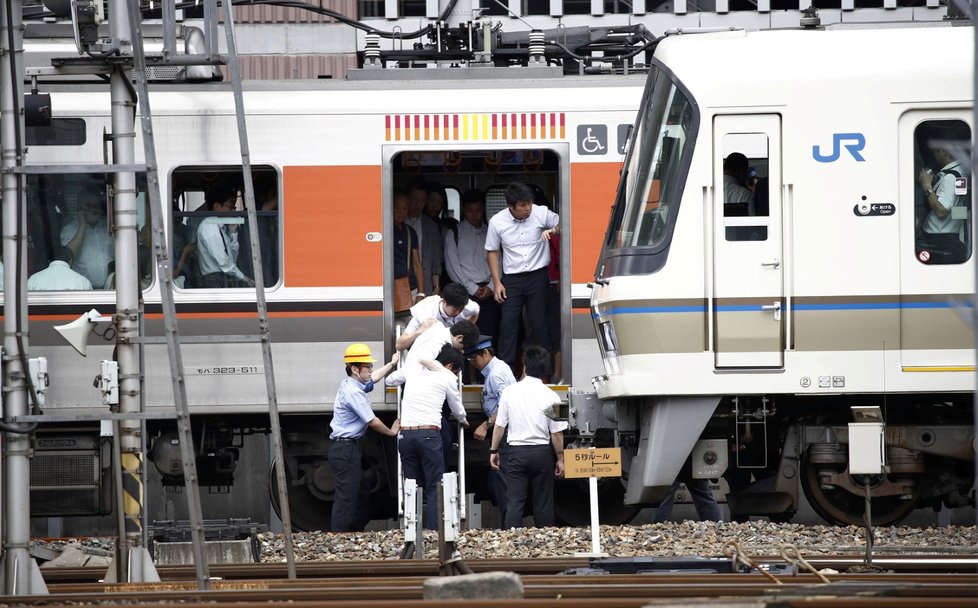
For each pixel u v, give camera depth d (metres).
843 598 22.72
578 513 52.16
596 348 49.62
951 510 54.41
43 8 49.00
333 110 49.94
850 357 42.16
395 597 27.05
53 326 49.28
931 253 42.41
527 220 50.16
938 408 43.97
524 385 45.03
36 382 29.67
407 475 45.81
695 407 42.50
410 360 46.16
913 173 42.47
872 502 44.75
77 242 49.78
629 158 44.72
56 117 49.66
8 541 29.53
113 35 31.20
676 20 72.56
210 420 51.12
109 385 31.11
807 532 41.53
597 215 49.81
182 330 49.50
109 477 48.72
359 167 49.94
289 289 49.62
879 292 42.16
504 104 50.09
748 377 42.12
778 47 43.06
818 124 42.56
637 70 53.84
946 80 42.59
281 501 32.69
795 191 42.41
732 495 45.31
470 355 47.62
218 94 50.03
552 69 51.09
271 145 49.88
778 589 25.97
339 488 47.03
